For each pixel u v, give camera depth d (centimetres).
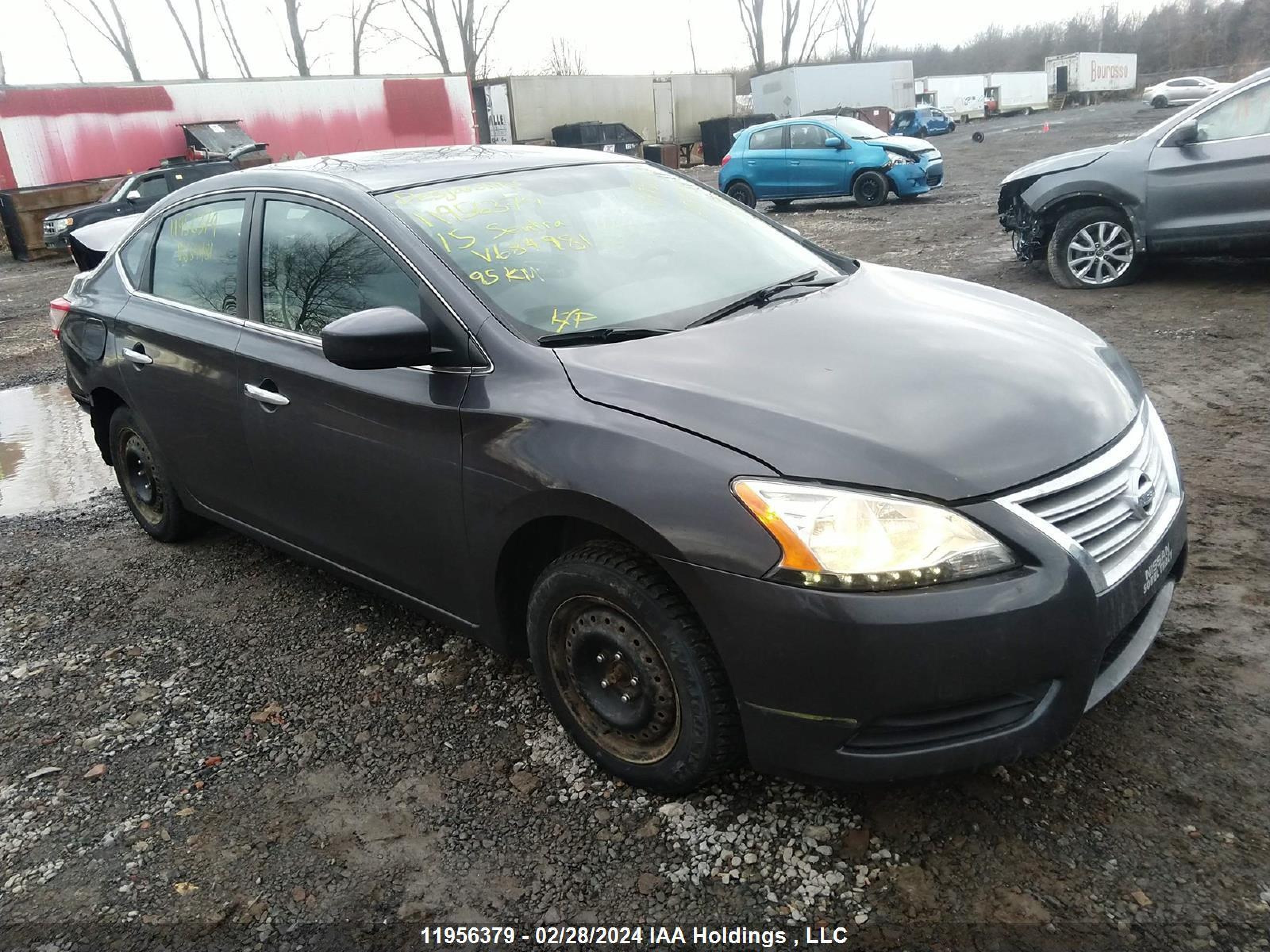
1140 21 8075
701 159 3731
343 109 2706
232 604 393
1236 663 289
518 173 344
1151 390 542
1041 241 822
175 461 404
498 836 251
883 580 204
